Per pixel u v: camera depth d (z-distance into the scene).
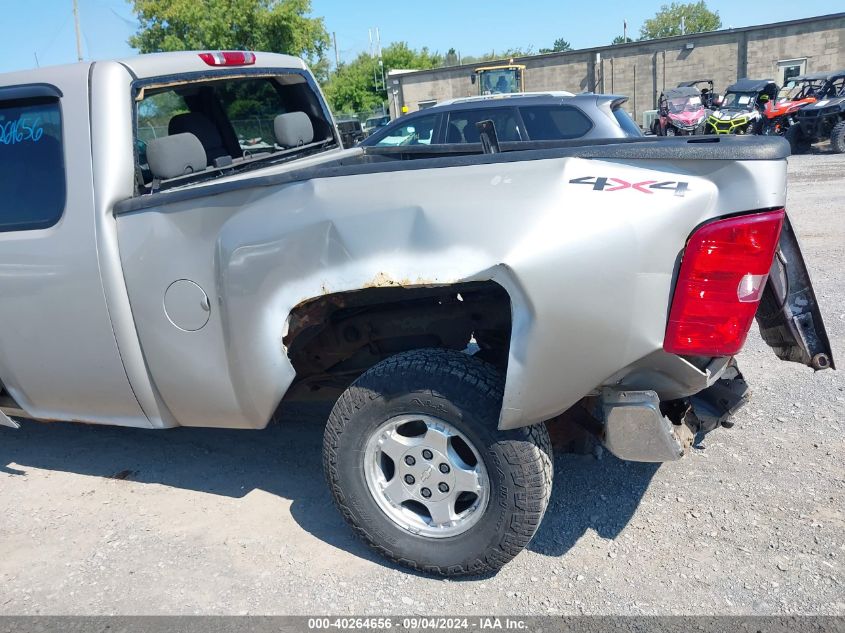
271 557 3.02
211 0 32.28
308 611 2.68
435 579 2.82
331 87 49.81
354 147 4.91
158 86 3.33
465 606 2.66
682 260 2.30
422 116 8.90
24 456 4.08
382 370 2.69
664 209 2.28
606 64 37.69
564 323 2.32
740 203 2.26
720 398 3.03
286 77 4.35
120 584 2.90
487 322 2.96
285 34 33.28
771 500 3.18
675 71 36.62
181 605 2.75
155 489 3.63
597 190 2.32
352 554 3.01
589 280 2.29
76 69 3.11
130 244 2.95
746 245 2.24
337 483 2.82
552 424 2.86
